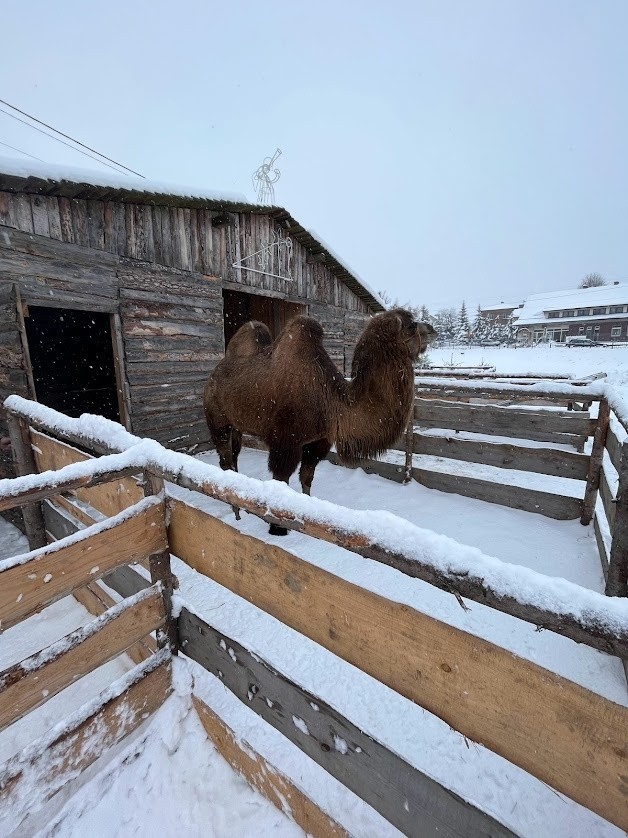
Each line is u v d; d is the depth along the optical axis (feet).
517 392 14.08
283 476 12.87
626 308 165.37
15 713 4.56
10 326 14.25
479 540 12.21
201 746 5.88
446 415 17.02
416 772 3.60
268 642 8.30
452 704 3.34
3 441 13.74
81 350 29.53
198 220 20.79
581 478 12.78
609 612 2.46
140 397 19.04
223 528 4.97
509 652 2.95
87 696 6.86
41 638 8.20
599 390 12.11
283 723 4.79
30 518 10.58
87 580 5.07
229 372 15.03
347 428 11.74
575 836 5.08
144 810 5.12
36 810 4.76
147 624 5.83
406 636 3.50
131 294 18.16
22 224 14.51
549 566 10.78
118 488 6.82
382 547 3.30
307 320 12.90
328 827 4.44
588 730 2.69
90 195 15.69
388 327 11.13
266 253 24.66
